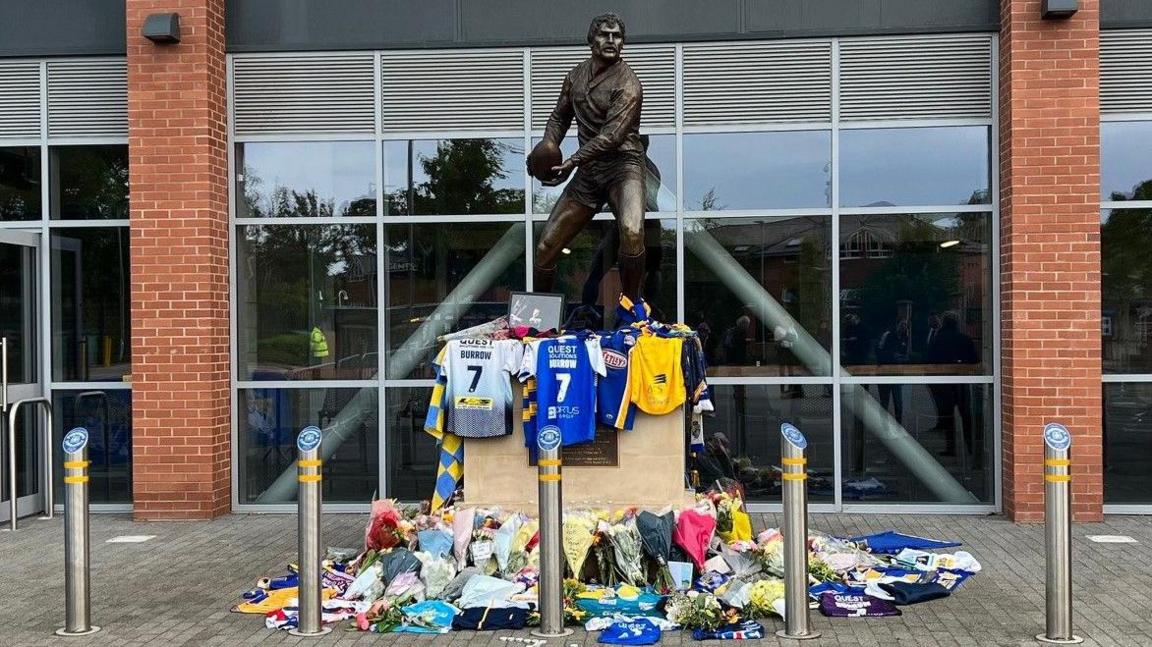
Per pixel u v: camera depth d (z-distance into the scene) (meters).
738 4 10.78
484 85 11.00
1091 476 10.06
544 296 8.39
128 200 11.18
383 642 6.41
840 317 10.77
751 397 10.80
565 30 10.86
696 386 8.20
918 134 10.73
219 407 10.77
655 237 10.89
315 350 11.09
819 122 10.77
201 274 10.55
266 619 6.86
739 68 10.84
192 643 6.43
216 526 10.25
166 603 7.38
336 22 11.00
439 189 11.05
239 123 11.11
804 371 10.77
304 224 11.12
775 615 6.85
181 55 10.55
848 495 10.73
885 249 10.75
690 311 10.85
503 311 10.97
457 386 8.03
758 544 7.81
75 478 6.71
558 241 8.69
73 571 6.67
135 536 9.77
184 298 10.55
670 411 7.97
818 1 10.71
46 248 11.22
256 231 11.17
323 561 8.11
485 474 8.09
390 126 11.07
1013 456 10.12
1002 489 10.52
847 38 10.74
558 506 6.52
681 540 7.43
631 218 8.25
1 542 9.59
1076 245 10.04
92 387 11.23
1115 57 10.50
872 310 10.74
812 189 10.80
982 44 10.62
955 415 10.66
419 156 11.06
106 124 11.18
